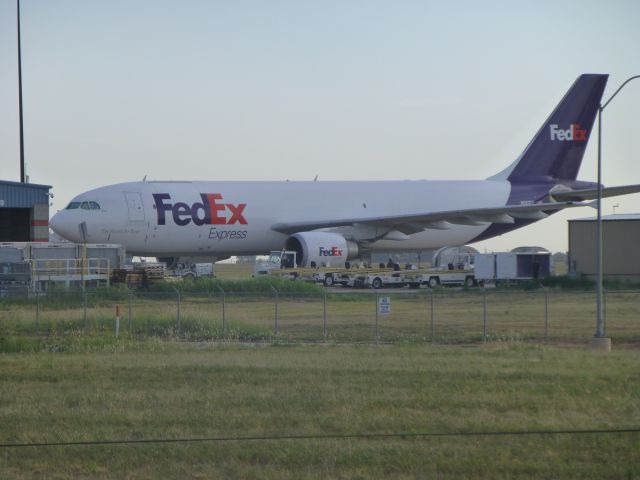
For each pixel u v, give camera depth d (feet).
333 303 338.95
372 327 257.14
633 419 121.08
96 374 162.09
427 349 201.57
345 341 224.53
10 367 172.65
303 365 171.53
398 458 102.06
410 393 140.46
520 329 252.62
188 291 359.25
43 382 155.22
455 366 169.89
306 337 232.53
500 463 100.12
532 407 129.08
